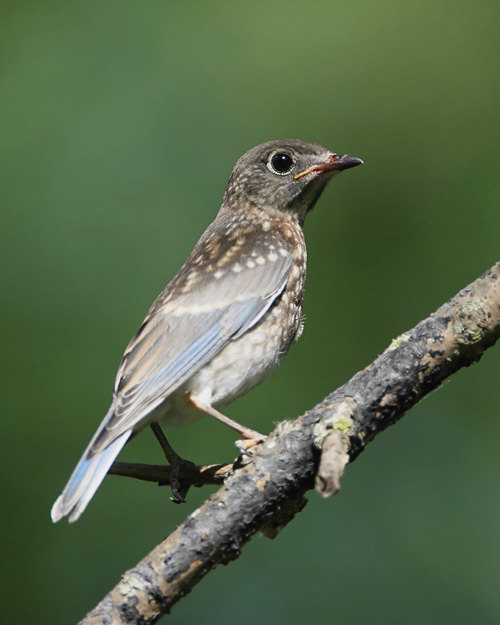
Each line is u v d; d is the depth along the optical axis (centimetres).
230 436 1191
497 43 1316
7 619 1088
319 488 598
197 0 1388
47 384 1203
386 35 1327
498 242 1235
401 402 669
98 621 626
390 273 1273
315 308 1270
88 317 1244
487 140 1283
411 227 1283
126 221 1290
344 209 1312
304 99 1333
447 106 1308
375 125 1316
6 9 1388
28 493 1150
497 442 1217
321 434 648
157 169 1317
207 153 1327
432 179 1294
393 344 679
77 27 1373
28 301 1245
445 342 668
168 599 636
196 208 1302
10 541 1128
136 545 1155
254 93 1341
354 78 1329
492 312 666
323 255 1299
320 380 1227
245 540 653
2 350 1216
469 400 1245
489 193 1260
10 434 1179
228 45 1362
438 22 1325
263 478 651
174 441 1193
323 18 1348
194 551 641
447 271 1249
